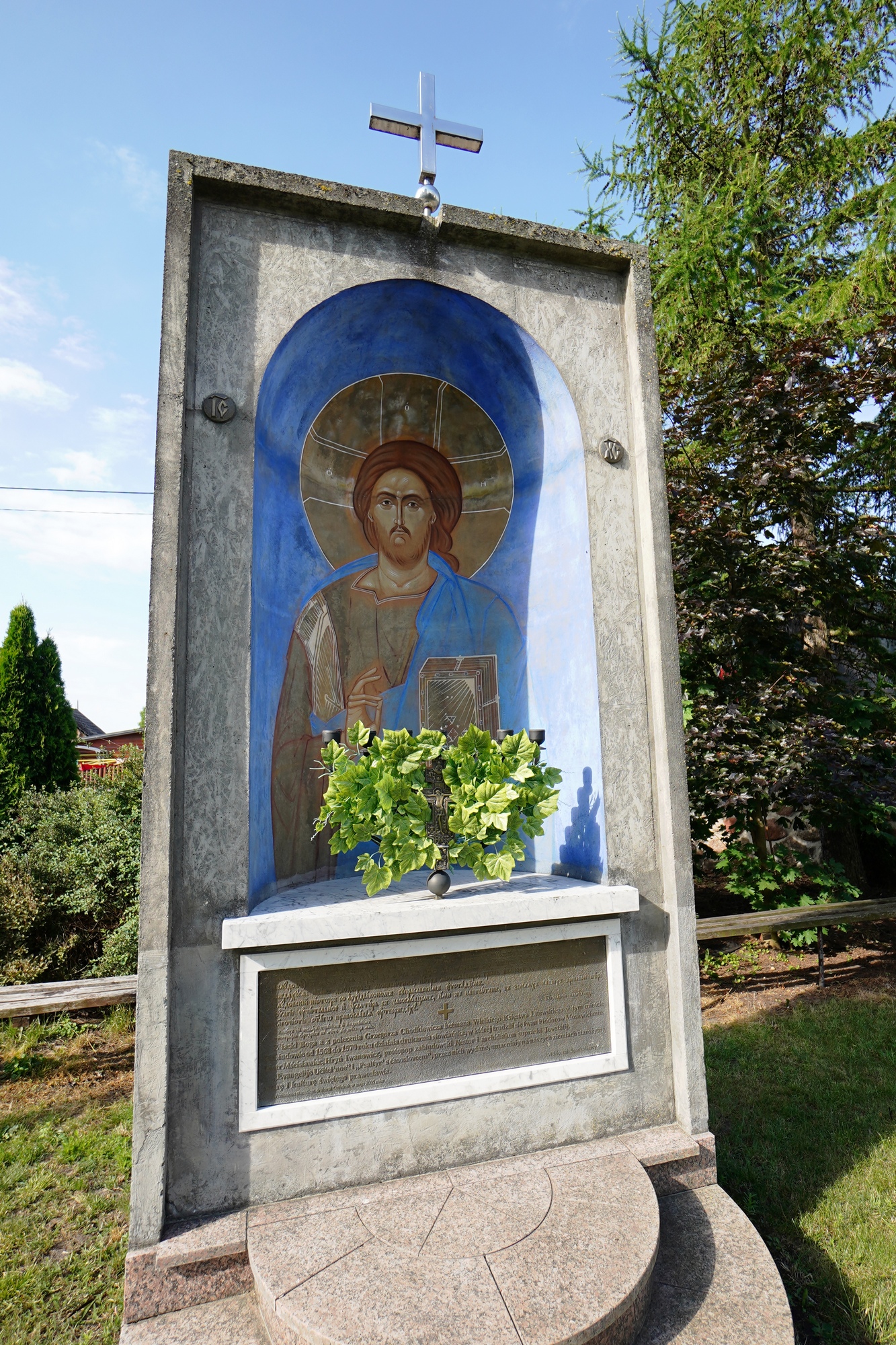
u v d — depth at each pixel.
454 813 3.32
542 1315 2.19
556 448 3.94
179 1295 2.52
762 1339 2.38
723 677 7.30
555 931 3.26
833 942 7.36
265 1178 2.76
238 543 3.04
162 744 2.75
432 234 3.52
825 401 7.09
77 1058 5.18
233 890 2.86
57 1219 3.40
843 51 8.12
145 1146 2.58
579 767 3.73
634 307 3.78
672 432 7.39
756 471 6.89
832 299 7.25
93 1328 2.77
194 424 3.04
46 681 10.41
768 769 6.29
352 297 3.47
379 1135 2.90
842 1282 2.93
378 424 4.33
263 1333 2.38
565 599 3.87
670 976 3.45
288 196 3.22
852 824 7.62
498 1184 2.87
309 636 4.01
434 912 3.01
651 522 3.65
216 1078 2.75
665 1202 3.10
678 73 8.27
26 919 6.34
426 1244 2.51
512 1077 3.10
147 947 2.65
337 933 2.86
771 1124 4.04
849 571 7.45
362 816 3.20
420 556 4.49
